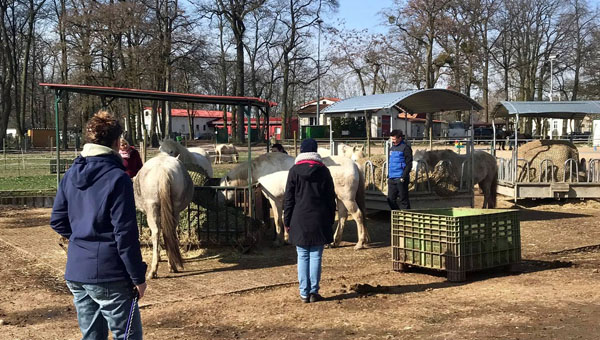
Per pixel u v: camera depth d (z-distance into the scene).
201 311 5.99
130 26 35.72
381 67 52.06
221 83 53.00
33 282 7.32
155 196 7.65
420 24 44.16
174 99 9.55
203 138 73.81
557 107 13.89
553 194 13.98
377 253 9.02
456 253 6.94
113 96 9.75
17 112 49.34
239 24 48.69
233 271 7.91
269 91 60.16
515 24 52.16
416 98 12.52
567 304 5.73
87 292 3.53
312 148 6.32
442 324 5.22
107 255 3.47
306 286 6.16
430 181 11.80
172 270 7.87
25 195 17.62
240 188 9.20
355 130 36.66
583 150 28.67
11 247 9.59
